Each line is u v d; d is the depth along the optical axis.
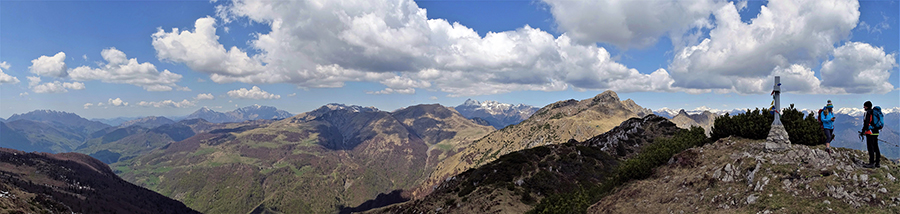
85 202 170.75
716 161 32.88
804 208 21.77
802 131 32.88
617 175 45.25
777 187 24.41
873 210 19.59
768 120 35.09
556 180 83.44
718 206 25.98
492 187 80.06
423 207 89.00
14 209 91.56
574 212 38.78
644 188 34.91
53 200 136.25
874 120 22.36
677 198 29.59
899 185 20.09
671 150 42.22
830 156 24.91
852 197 20.92
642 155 45.16
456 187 94.69
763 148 30.45
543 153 105.00
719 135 41.97
